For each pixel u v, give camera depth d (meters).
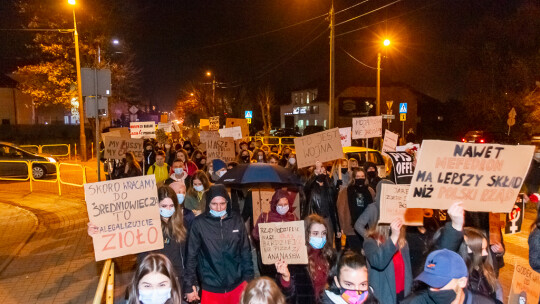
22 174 19.48
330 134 7.87
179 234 4.66
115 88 36.28
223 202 4.57
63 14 31.56
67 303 6.17
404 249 4.37
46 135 39.38
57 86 33.03
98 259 4.09
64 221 11.32
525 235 9.59
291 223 4.38
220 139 11.58
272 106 65.12
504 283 6.84
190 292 4.56
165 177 10.12
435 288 2.96
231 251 4.60
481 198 3.50
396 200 4.17
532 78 28.69
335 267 3.50
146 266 3.34
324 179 7.09
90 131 39.53
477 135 27.53
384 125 56.16
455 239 3.48
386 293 4.10
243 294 2.95
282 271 4.16
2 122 43.66
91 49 32.31
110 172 12.35
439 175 3.46
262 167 6.18
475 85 34.78
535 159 7.05
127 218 4.22
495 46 32.94
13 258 8.20
